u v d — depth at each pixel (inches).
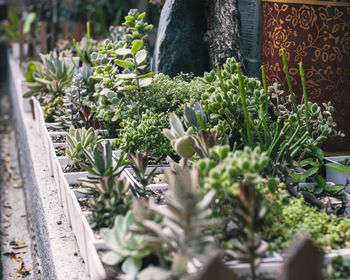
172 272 50.6
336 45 105.4
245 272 57.0
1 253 153.2
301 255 48.8
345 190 98.7
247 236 58.9
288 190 80.1
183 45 139.5
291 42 107.3
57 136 135.5
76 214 79.7
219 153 64.9
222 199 66.5
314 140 93.8
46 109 153.8
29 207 166.4
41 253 110.1
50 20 363.3
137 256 58.9
